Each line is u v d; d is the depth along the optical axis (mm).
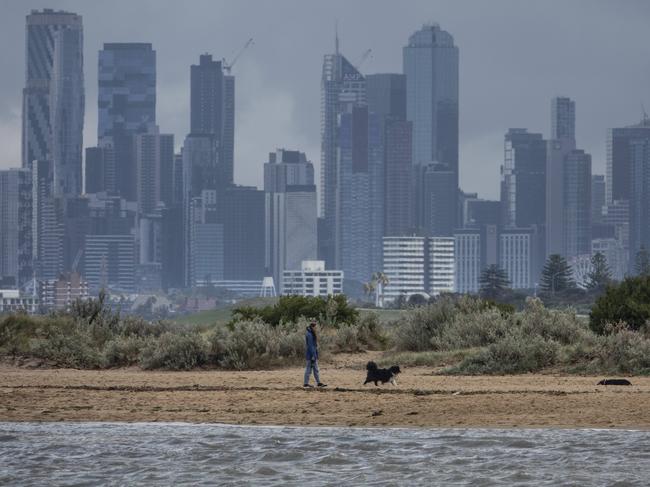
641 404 92750
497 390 103125
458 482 68625
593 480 68312
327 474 71188
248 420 89500
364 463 73875
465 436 81750
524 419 87625
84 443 80750
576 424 85438
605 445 77938
